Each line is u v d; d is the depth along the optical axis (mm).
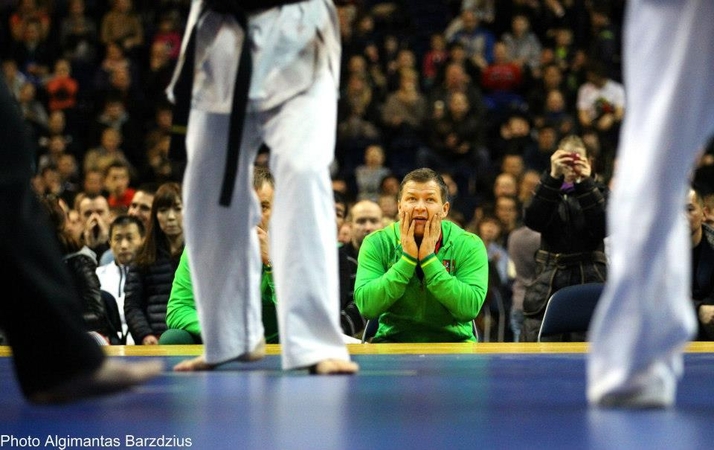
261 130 7758
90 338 5188
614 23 36719
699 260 13797
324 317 7406
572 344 11648
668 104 4965
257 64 7586
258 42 7629
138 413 5105
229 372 7746
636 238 4945
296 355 7383
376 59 33594
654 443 4055
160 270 14484
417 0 37219
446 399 5730
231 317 8039
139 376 5242
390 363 8641
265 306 12609
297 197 7367
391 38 34031
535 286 13875
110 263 16500
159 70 31641
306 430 4516
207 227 7926
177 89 7891
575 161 13398
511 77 32750
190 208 7926
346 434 4387
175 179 24500
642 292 4945
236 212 7895
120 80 31734
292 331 7383
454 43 32750
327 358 7402
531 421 4742
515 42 34312
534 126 30219
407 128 30281
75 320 5145
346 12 33406
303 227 7355
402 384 6648
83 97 32375
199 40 7773
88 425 4668
